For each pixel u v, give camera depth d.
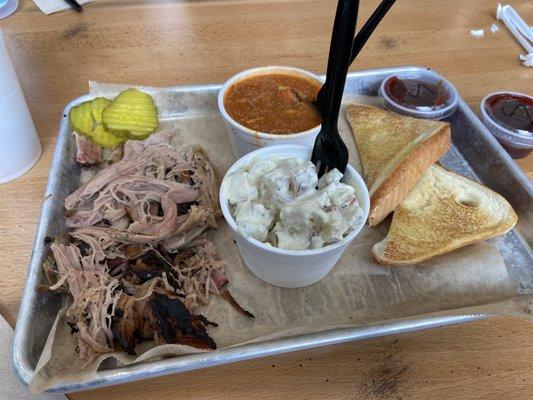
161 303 0.23
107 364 0.22
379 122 0.36
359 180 0.25
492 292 0.27
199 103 0.37
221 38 0.46
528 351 0.24
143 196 0.28
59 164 0.30
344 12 0.20
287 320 0.25
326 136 0.25
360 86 0.39
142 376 0.20
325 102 0.24
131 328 0.23
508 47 0.47
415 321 0.23
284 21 0.49
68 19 0.47
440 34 0.48
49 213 0.27
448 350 0.24
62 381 0.20
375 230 0.30
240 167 0.26
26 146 0.31
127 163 0.30
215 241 0.29
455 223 0.29
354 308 0.26
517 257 0.29
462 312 0.24
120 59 0.43
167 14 0.49
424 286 0.27
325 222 0.22
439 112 0.36
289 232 0.23
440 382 0.23
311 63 0.43
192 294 0.25
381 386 0.23
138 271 0.25
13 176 0.32
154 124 0.34
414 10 0.51
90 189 0.28
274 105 0.32
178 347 0.21
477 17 0.51
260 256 0.24
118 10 0.49
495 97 0.37
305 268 0.24
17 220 0.29
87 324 0.23
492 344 0.24
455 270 0.28
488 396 0.22
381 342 0.24
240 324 0.25
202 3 0.51
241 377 0.23
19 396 0.21
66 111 0.34
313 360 0.23
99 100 0.34
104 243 0.26
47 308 0.24
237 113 0.31
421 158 0.31
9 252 0.27
